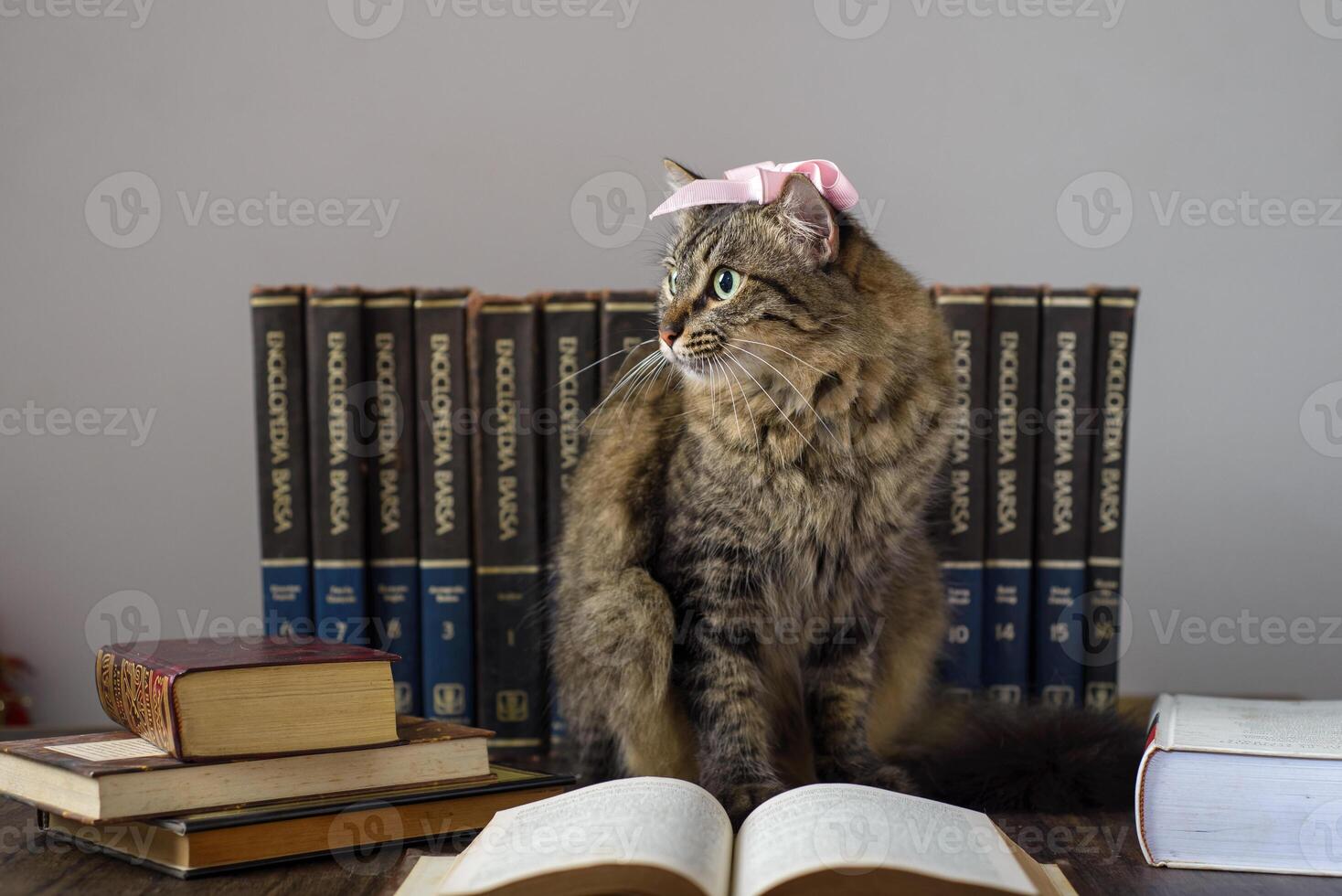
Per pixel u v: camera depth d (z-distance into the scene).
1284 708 1.09
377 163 1.82
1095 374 1.42
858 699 1.29
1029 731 1.20
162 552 1.85
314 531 1.41
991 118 1.77
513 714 1.43
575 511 1.37
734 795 1.14
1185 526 1.77
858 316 1.21
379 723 0.98
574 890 0.77
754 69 1.79
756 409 1.20
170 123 1.82
